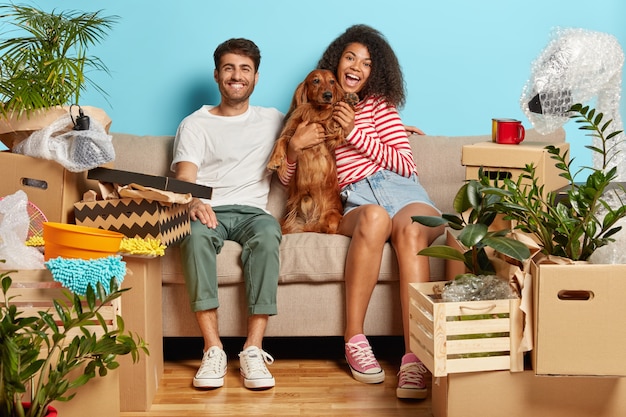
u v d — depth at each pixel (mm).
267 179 3080
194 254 2646
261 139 3043
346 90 3082
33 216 2494
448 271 2727
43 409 1797
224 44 2998
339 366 2834
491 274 2293
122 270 2119
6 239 2207
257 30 3396
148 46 3387
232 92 2982
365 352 2676
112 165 2848
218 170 3008
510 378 2180
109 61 3393
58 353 2152
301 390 2600
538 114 2652
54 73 2615
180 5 3369
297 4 3383
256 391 2596
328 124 2984
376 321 2801
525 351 2131
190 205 2770
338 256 2758
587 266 2047
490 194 2258
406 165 2992
